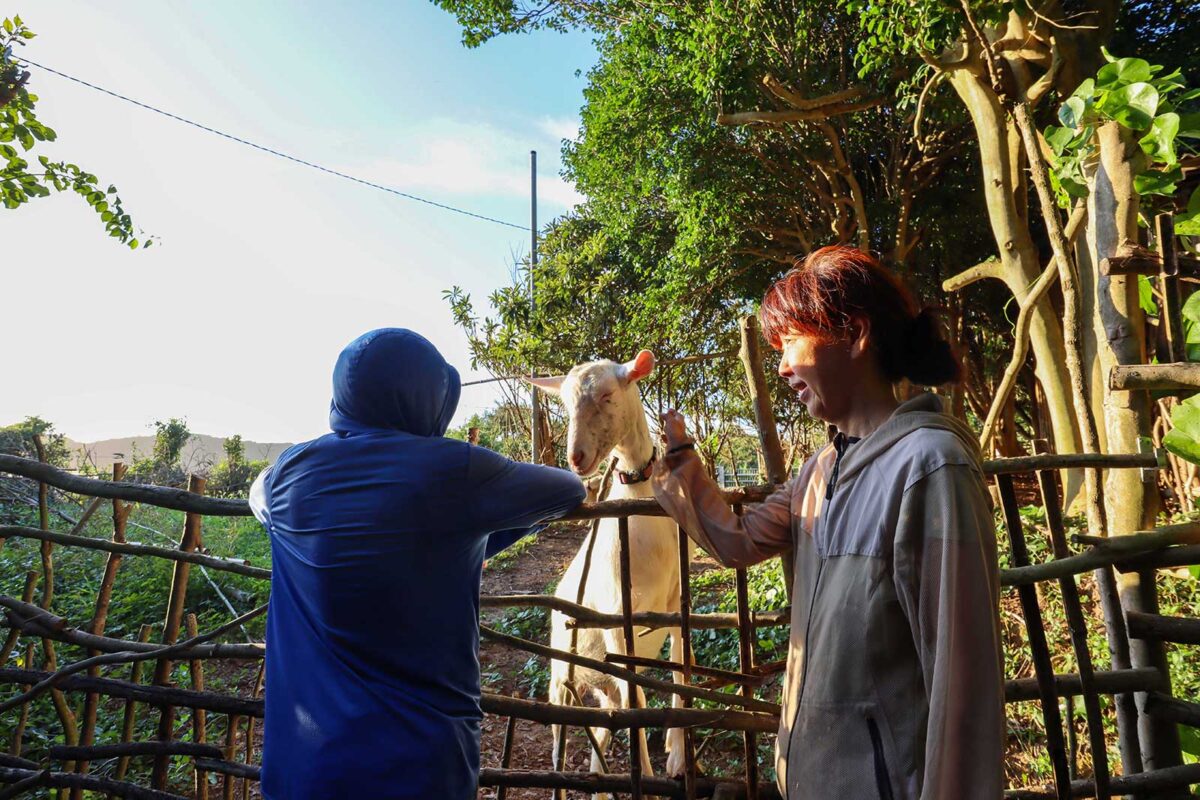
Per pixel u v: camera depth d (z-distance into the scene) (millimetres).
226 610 6926
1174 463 5777
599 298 14977
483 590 8531
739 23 9414
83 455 16125
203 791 2455
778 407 15828
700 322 13969
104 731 4504
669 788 2125
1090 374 6934
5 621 2547
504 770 2205
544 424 16391
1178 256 2348
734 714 2072
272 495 1663
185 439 21031
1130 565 2037
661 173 12289
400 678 1501
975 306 14281
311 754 1445
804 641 1480
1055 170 3309
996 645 1215
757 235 12469
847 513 1398
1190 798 1972
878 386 1493
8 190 4305
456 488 1544
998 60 7113
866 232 10844
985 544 1255
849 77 10750
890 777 1278
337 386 1675
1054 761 1962
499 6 13617
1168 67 9242
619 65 12141
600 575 3348
